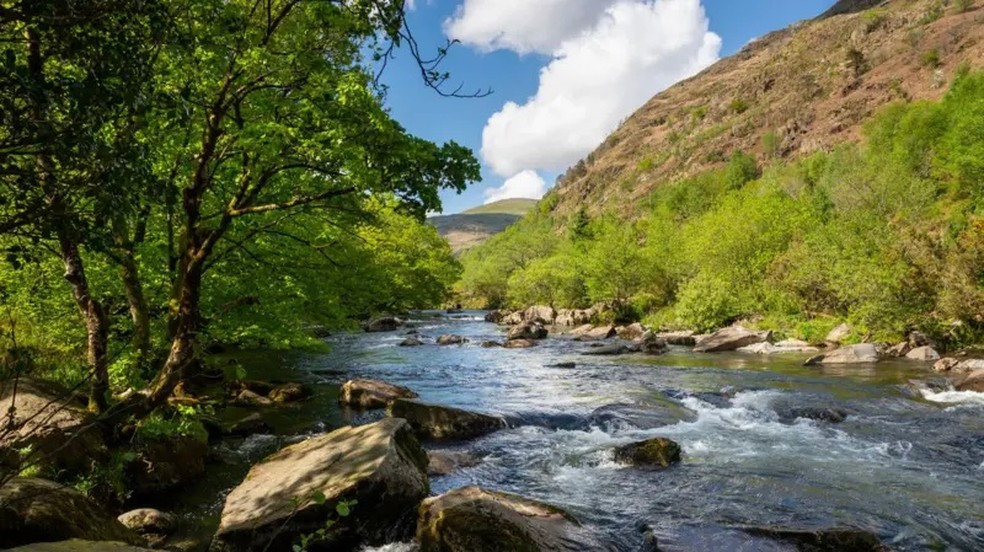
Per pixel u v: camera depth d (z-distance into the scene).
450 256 69.31
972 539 7.85
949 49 139.12
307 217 12.67
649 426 14.33
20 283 10.75
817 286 33.94
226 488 9.56
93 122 2.89
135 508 8.48
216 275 12.55
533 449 12.60
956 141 50.78
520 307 73.69
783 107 173.62
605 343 36.59
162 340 11.73
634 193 196.50
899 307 26.47
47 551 3.92
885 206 46.09
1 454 2.89
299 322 14.56
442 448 12.69
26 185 3.04
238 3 8.49
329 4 7.36
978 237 25.03
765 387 18.98
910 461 11.32
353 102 8.09
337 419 14.55
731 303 39.12
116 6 3.05
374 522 7.88
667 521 8.42
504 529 6.97
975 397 16.66
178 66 7.27
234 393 16.03
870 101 140.75
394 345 34.78
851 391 17.95
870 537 7.44
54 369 12.01
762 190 88.19
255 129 8.32
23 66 2.65
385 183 9.03
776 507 8.98
